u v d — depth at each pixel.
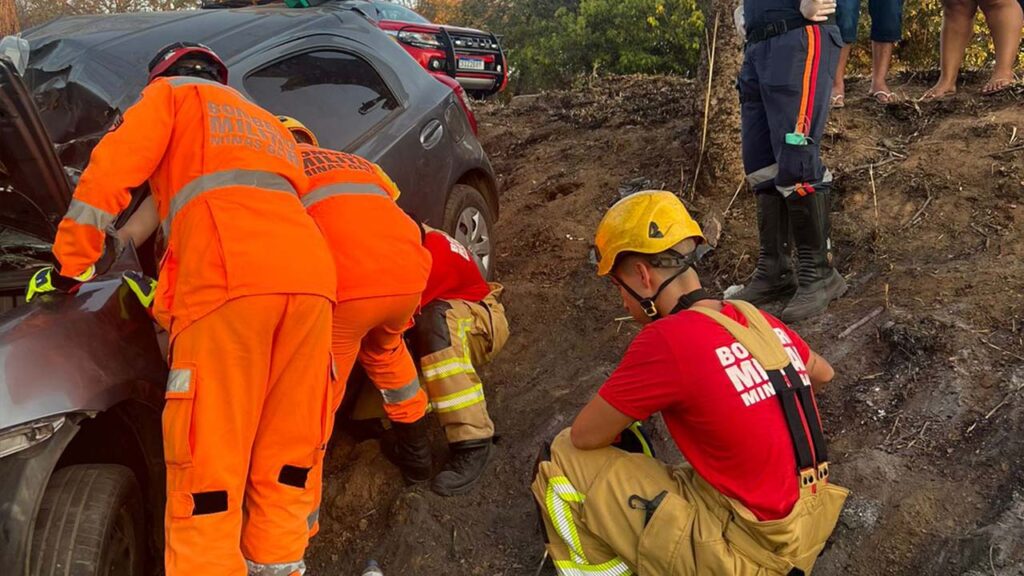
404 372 3.25
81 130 3.28
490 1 27.48
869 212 4.54
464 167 4.76
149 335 2.64
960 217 4.30
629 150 6.36
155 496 2.71
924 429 3.12
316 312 2.44
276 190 2.46
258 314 2.32
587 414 2.52
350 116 4.07
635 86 8.33
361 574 3.14
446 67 10.32
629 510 2.51
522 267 5.26
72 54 3.47
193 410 2.33
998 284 3.71
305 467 2.58
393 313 2.87
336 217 2.72
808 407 2.41
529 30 22.73
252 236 2.34
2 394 2.12
